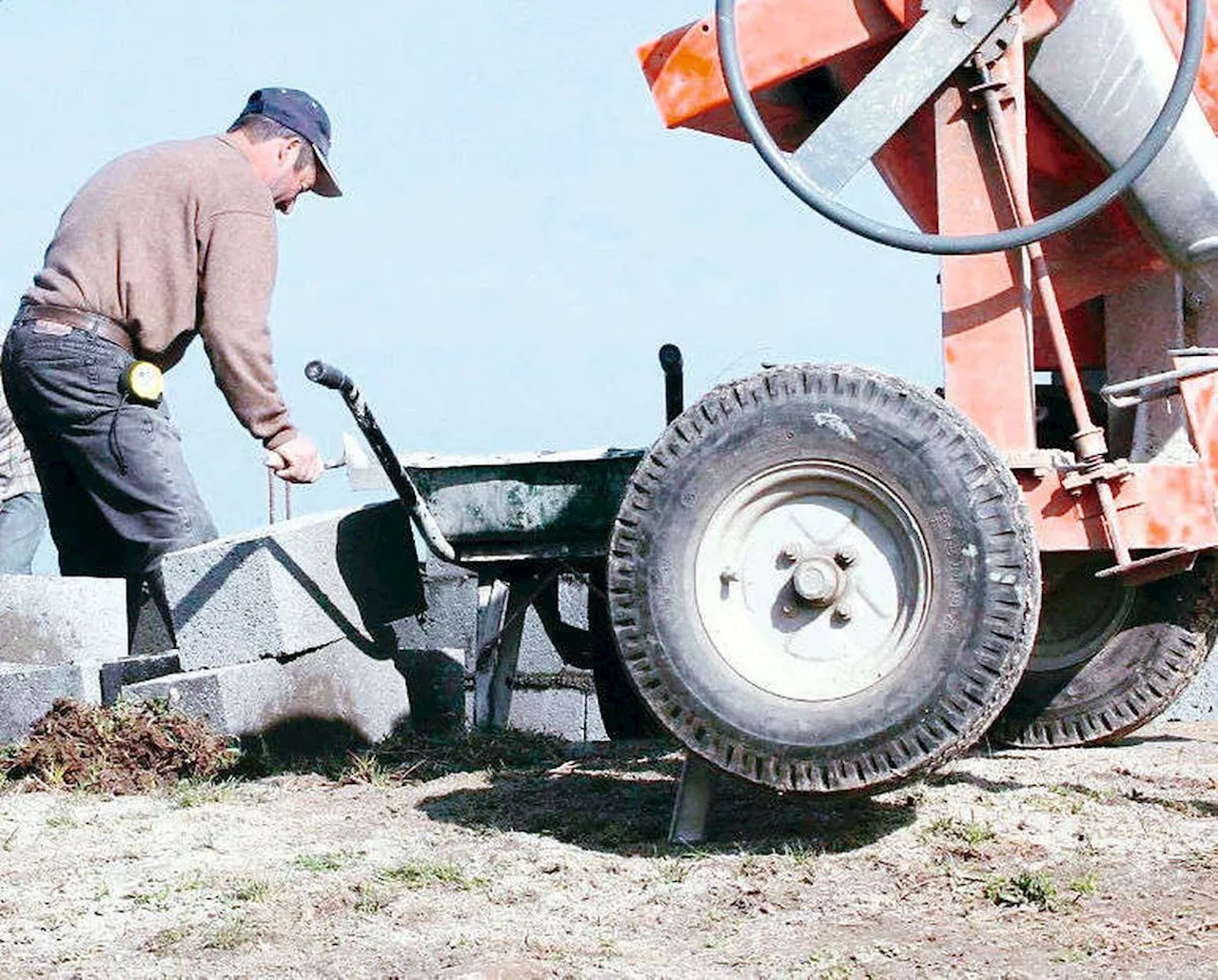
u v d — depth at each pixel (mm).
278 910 4531
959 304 5391
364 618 7594
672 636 4898
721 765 4871
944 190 5387
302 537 7238
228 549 7125
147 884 4891
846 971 3934
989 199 5363
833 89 5926
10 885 4941
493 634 7820
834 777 4801
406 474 6473
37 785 6473
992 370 5367
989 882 4590
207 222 6902
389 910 4527
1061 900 4426
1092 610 6574
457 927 4371
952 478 4777
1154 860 4781
